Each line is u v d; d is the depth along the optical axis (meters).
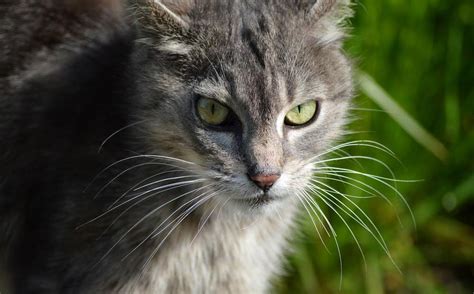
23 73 5.32
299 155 4.84
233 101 4.64
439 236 6.96
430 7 6.53
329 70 4.91
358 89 5.81
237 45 4.69
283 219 5.42
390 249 6.79
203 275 5.28
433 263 6.96
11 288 5.49
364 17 6.37
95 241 5.01
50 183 5.11
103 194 4.97
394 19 6.45
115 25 5.35
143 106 4.85
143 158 4.94
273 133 4.68
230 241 5.25
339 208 6.32
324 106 4.90
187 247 5.16
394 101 6.43
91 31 5.36
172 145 4.84
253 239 5.36
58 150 5.11
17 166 5.25
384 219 6.68
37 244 5.15
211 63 4.68
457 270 6.95
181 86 4.71
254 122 4.64
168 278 5.18
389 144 6.56
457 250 6.96
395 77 6.56
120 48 5.16
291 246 5.96
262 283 5.61
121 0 5.46
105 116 5.03
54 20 5.39
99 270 5.05
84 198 4.99
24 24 5.39
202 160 4.76
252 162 4.61
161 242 5.06
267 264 5.57
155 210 4.99
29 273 5.17
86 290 5.08
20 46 5.37
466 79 6.77
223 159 4.70
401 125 6.50
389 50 6.50
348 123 5.52
